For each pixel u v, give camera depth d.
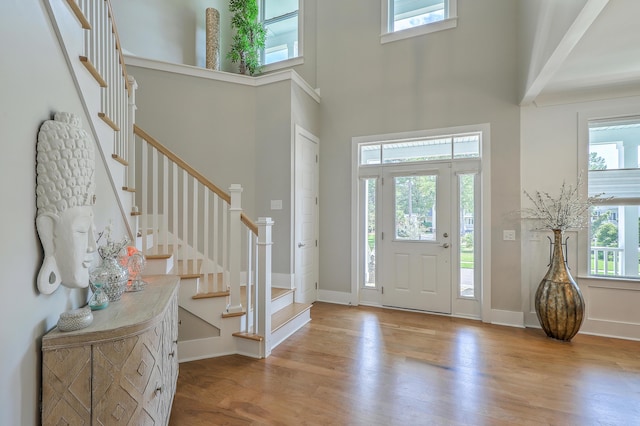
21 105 1.00
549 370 2.35
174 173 2.62
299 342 2.86
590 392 2.06
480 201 3.58
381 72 4.04
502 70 3.44
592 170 3.16
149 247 2.99
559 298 2.86
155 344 1.41
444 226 3.76
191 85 3.59
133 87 2.61
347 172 4.21
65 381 1.13
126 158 2.40
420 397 2.00
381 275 4.07
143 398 1.31
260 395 2.01
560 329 2.86
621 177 3.07
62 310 1.32
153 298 1.67
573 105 3.18
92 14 1.65
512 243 3.38
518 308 3.34
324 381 2.19
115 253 1.67
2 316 0.92
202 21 4.33
